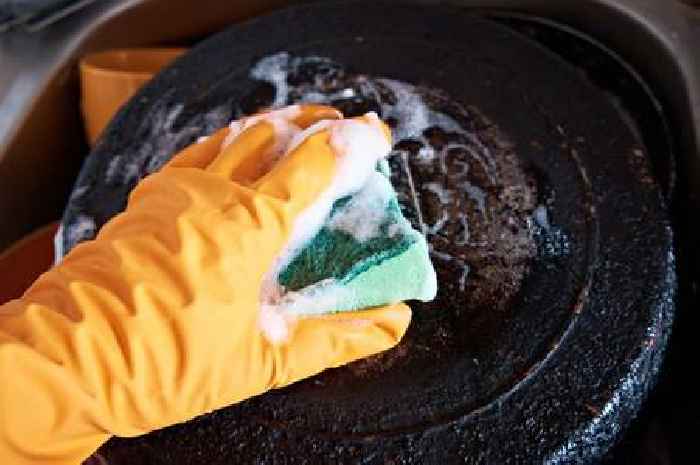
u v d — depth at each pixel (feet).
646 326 1.80
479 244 1.93
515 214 1.94
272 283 1.78
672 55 2.13
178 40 2.56
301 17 2.20
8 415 1.60
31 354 1.61
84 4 2.41
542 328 1.83
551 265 1.89
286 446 1.78
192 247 1.67
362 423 1.79
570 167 1.96
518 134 2.02
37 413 1.61
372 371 1.84
